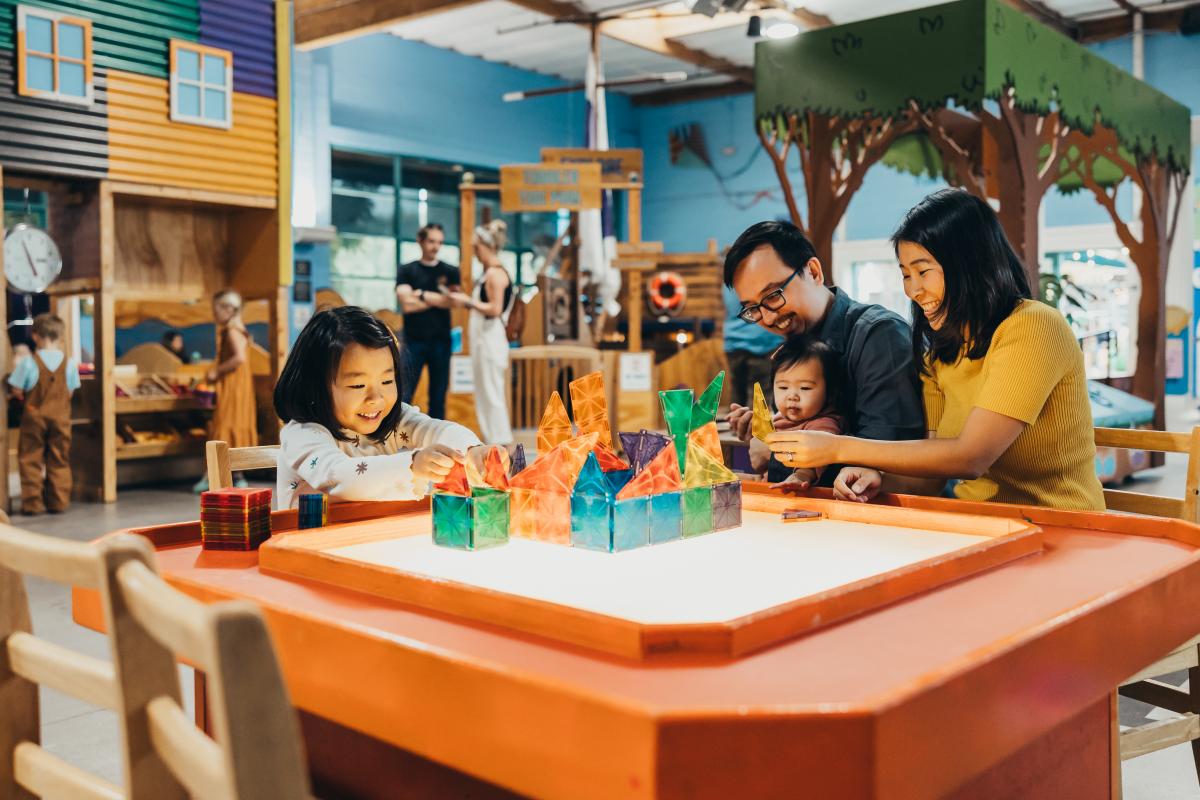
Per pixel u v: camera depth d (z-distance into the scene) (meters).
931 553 1.26
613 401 8.70
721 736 0.69
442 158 12.79
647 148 15.05
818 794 0.70
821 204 5.62
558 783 0.74
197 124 7.22
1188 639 1.20
